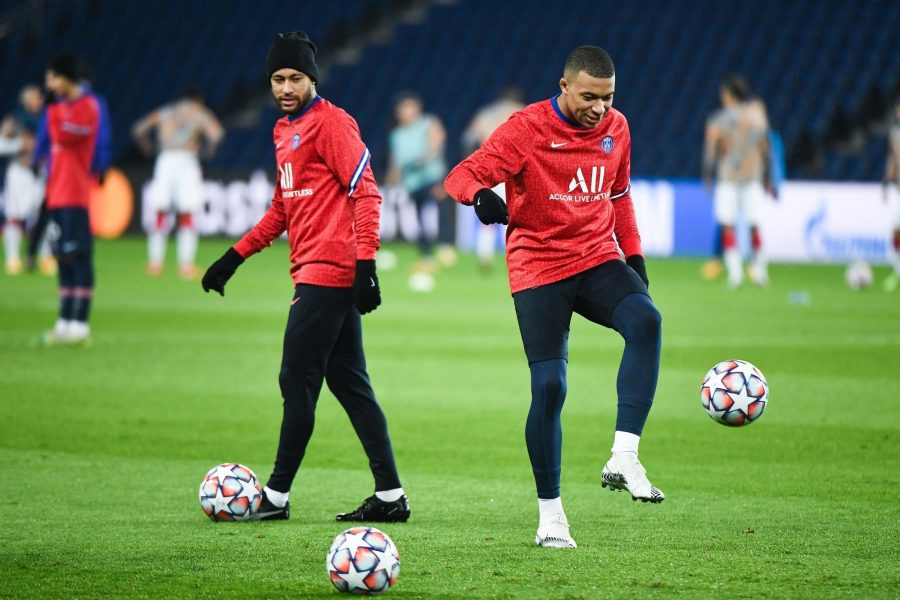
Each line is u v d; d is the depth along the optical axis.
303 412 21.25
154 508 22.30
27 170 79.75
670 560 18.39
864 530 20.53
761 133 73.50
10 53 126.31
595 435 30.56
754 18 116.38
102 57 126.19
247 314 57.47
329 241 21.09
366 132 116.56
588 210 19.94
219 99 121.81
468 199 19.30
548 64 118.44
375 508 21.45
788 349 46.19
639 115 111.75
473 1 125.81
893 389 37.22
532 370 19.52
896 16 114.00
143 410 33.16
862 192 94.44
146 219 111.31
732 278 74.12
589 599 16.27
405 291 70.00
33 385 36.97
